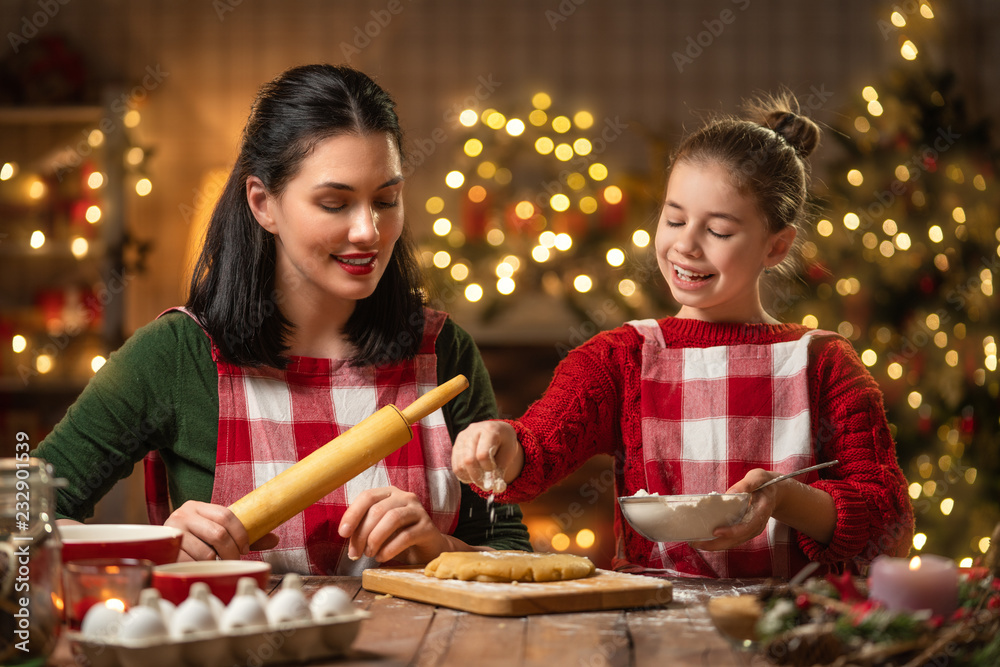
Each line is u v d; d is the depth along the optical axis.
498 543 1.43
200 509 1.15
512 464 1.30
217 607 0.81
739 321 1.49
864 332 2.99
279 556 1.37
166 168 3.85
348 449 1.17
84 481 1.38
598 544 3.54
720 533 1.09
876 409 1.41
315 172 1.28
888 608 0.83
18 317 3.71
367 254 1.30
